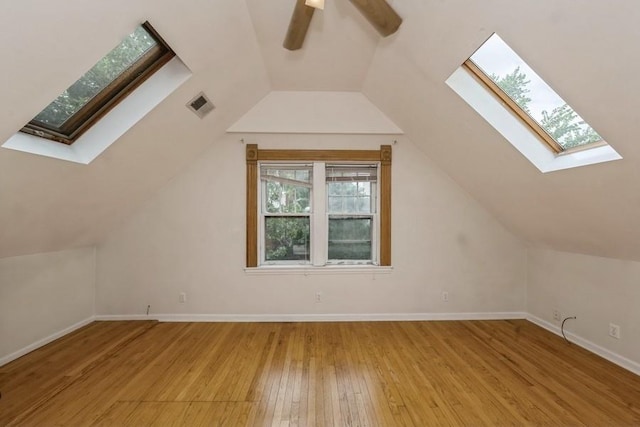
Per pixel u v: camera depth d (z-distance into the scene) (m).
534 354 2.88
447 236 3.81
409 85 2.83
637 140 1.65
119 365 2.65
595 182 2.12
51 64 1.58
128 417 1.99
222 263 3.73
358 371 2.57
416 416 2.00
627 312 2.64
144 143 2.73
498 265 3.83
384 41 2.55
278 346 3.05
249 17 2.42
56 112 2.09
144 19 1.79
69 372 2.54
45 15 1.36
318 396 2.22
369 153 3.76
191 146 3.42
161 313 3.72
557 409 2.08
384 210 3.78
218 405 2.12
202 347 3.02
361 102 3.67
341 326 3.59
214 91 2.86
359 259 3.90
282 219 3.87
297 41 2.38
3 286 2.66
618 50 1.38
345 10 2.35
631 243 2.41
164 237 3.71
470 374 2.52
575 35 1.46
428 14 2.00
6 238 2.42
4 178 1.93
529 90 2.22
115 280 3.71
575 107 1.81
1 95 1.51
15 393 2.24
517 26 1.64
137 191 3.36
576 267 3.14
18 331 2.79
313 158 3.74
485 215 3.82
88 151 2.36
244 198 3.73
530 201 2.93
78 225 3.04
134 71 2.27
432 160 3.79
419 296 3.81
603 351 2.83
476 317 3.83
